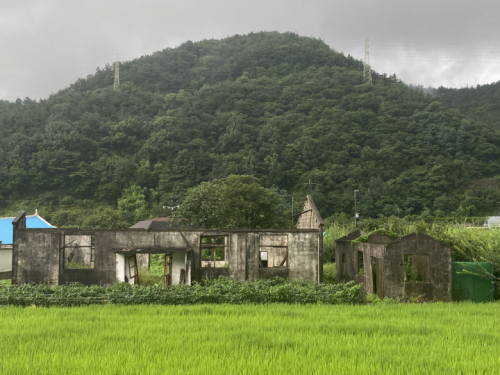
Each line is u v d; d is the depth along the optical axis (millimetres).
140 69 150250
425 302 15797
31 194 84938
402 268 16406
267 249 28000
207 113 117250
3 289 15461
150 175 88312
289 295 15297
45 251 20281
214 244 22297
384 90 123688
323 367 7699
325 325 11062
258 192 38938
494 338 9859
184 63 165125
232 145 101562
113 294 14828
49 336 9914
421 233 16531
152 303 14695
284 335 10031
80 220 73812
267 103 122312
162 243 20641
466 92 166125
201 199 33438
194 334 10000
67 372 7434
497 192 80875
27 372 7434
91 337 9758
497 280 17266
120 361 8016
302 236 21109
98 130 102938
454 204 77938
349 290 15547
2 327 10891
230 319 11852
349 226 39750
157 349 8789
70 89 130625
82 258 28578
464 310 13688
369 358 8219
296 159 93875
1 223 34625
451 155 94562
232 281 16812
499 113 134625
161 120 104438
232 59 165250
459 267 16734
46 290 15586
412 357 8398
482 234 18906
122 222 39656
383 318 12242
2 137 92125
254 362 7879
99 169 90062
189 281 20234
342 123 104125
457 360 8258
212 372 7348
